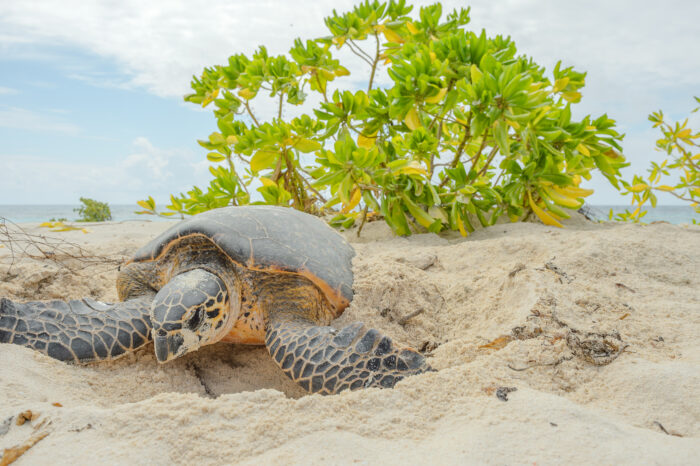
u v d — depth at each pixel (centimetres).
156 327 102
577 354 94
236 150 229
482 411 75
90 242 231
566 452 64
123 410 74
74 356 102
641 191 257
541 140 204
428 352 114
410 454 66
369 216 246
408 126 211
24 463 65
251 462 65
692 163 260
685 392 79
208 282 111
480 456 64
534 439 67
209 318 108
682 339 100
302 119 232
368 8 258
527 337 102
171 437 69
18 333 101
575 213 229
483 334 110
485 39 209
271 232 125
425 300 138
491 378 86
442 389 82
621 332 102
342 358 95
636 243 153
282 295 118
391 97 222
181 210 255
